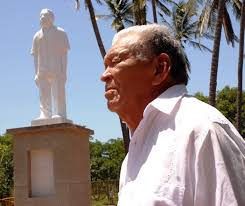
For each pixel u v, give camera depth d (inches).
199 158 72.0
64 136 501.4
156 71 86.4
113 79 88.0
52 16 556.7
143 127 80.9
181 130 75.3
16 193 512.4
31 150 512.7
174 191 72.1
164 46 86.8
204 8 775.1
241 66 795.4
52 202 498.6
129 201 77.8
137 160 80.7
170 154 74.5
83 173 521.7
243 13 776.3
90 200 530.6
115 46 88.4
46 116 534.3
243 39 788.6
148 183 74.8
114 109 88.6
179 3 1079.0
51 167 508.1
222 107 1804.9
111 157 2233.0
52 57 543.2
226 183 69.6
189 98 81.1
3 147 1560.0
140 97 86.8
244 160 72.2
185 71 88.4
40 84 541.6
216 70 629.6
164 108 79.4
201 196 71.2
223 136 72.4
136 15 830.5
